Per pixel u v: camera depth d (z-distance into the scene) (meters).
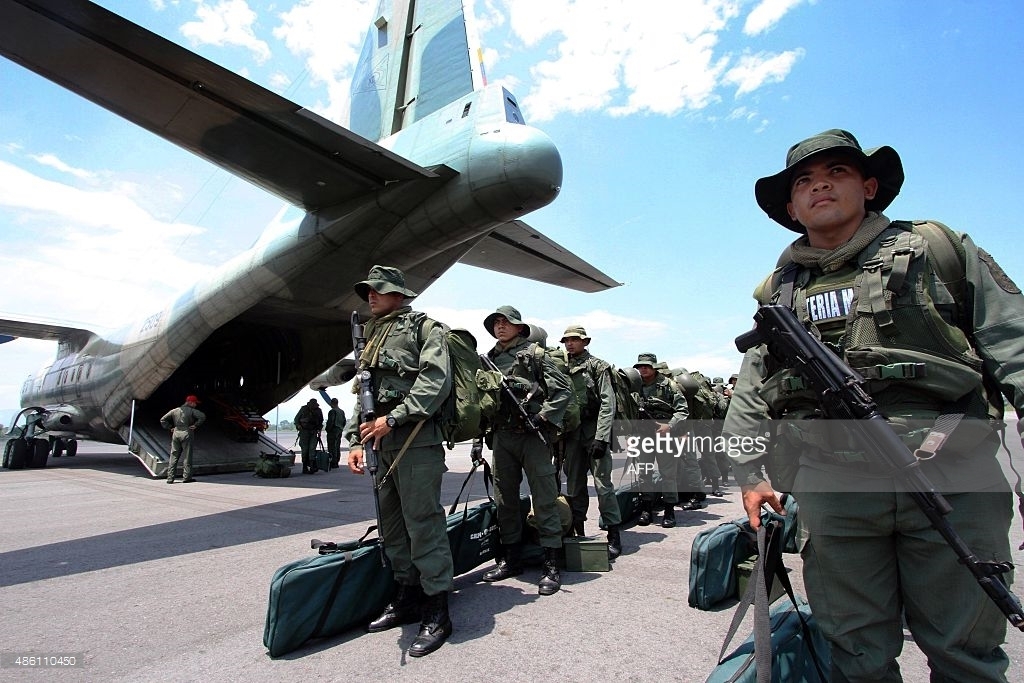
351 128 10.88
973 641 1.39
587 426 4.59
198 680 2.28
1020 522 5.38
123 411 12.80
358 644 2.66
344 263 9.24
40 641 2.70
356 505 6.93
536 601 3.27
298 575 2.58
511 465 3.84
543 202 7.46
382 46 10.39
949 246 1.46
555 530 3.63
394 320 3.04
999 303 1.39
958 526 1.39
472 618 2.98
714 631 2.74
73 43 5.20
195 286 11.04
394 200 8.03
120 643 2.68
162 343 11.46
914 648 2.55
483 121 7.47
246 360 14.80
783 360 1.71
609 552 4.27
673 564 4.15
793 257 1.73
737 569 3.26
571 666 2.35
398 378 2.94
